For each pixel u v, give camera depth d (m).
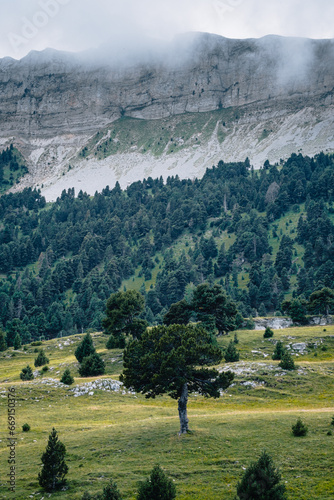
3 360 100.31
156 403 60.69
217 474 32.16
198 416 50.09
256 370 68.88
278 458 34.25
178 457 35.75
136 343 45.62
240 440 39.00
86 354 83.88
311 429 41.06
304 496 27.92
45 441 42.66
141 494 26.83
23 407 57.38
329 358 78.06
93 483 31.78
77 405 59.28
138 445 39.50
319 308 113.88
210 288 94.12
